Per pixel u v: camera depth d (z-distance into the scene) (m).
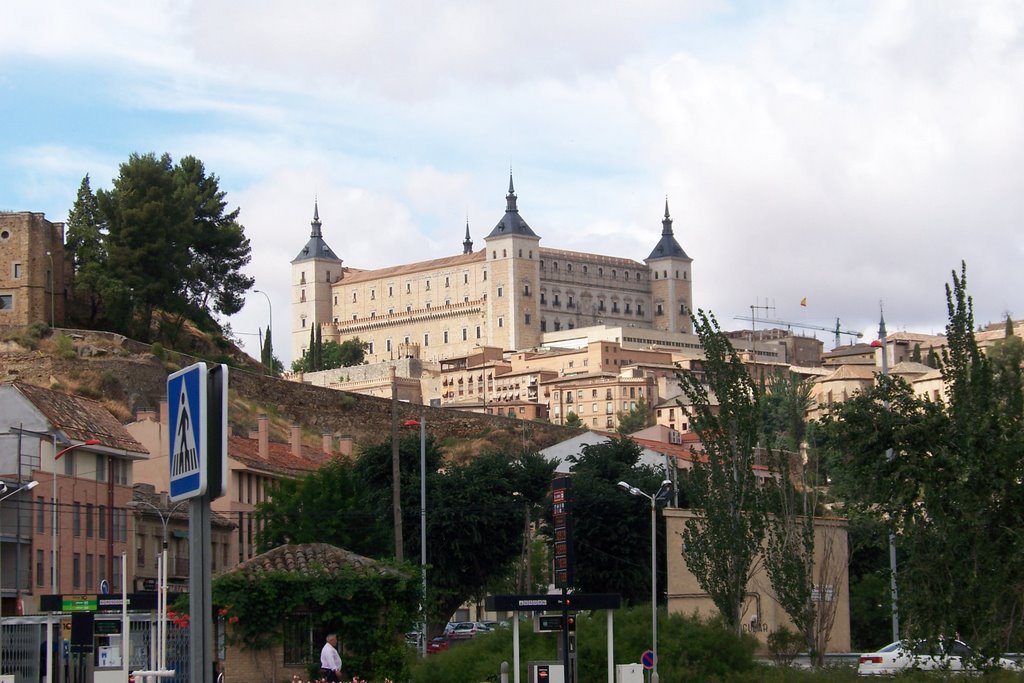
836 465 47.16
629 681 46.84
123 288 154.12
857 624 80.50
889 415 44.84
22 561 75.69
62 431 82.88
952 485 43.06
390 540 82.19
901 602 44.28
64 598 46.88
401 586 49.06
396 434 68.75
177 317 165.38
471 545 82.50
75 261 159.00
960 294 45.19
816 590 71.69
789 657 61.28
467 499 82.44
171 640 49.66
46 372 140.62
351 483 82.88
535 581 97.12
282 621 48.03
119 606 46.97
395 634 49.19
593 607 45.16
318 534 79.69
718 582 60.31
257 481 103.00
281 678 47.72
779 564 60.28
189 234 162.12
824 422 46.50
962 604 43.16
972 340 44.91
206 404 14.80
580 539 82.88
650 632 52.78
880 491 44.59
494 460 86.06
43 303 150.25
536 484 85.50
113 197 160.12
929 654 45.22
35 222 150.50
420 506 81.81
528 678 44.28
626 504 83.12
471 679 49.72
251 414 141.25
